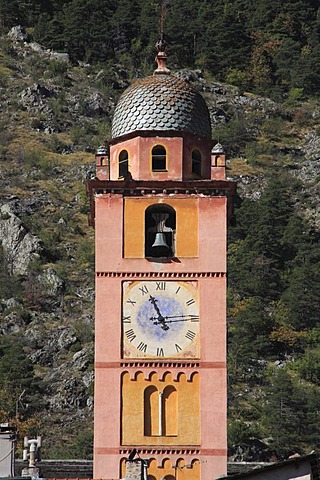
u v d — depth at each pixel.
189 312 134.88
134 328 134.50
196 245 136.25
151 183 137.00
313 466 96.00
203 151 140.12
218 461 131.88
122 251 136.00
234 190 137.12
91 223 146.62
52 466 165.00
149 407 133.00
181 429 132.50
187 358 133.88
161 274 135.50
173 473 131.62
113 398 133.12
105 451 131.88
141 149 139.00
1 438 130.62
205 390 133.38
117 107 142.38
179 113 140.00
